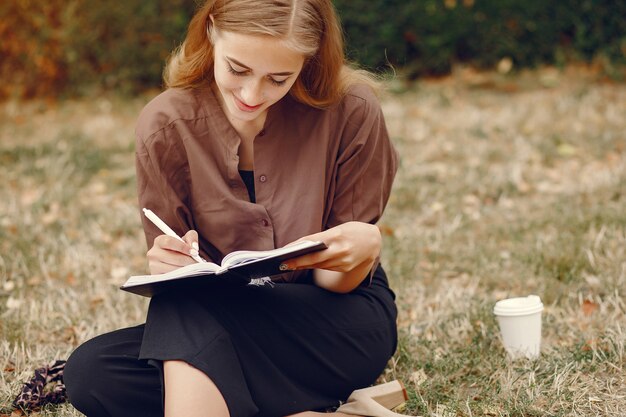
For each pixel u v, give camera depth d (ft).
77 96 24.79
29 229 14.37
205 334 7.15
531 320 9.43
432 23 23.84
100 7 24.25
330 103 7.90
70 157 18.52
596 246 12.37
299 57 7.18
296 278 8.23
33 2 24.49
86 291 12.05
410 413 8.49
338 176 8.13
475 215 14.49
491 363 9.39
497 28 23.94
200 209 7.98
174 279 6.95
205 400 6.89
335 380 8.02
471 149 18.08
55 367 8.89
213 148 7.88
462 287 11.84
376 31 23.65
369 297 8.29
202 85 7.89
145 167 7.88
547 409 8.33
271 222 7.89
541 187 15.67
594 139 18.20
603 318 10.37
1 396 9.01
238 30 6.97
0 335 10.57
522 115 20.10
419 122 20.21
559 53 23.88
